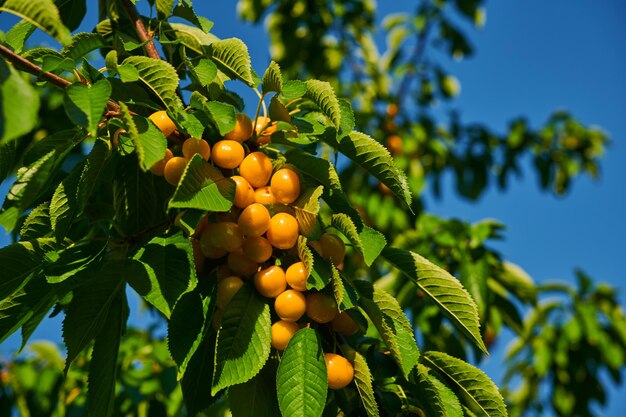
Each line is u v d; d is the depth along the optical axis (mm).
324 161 605
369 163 623
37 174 562
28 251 596
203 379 615
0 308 591
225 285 584
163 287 542
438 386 612
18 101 444
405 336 592
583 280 1533
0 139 434
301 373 560
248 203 586
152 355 1122
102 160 596
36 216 620
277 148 636
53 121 1271
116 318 605
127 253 608
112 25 736
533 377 1516
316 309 581
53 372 1220
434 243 1107
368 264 583
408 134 1537
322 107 606
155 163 566
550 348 1435
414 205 1414
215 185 559
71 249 592
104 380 601
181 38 664
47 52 620
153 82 591
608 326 1485
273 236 577
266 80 611
